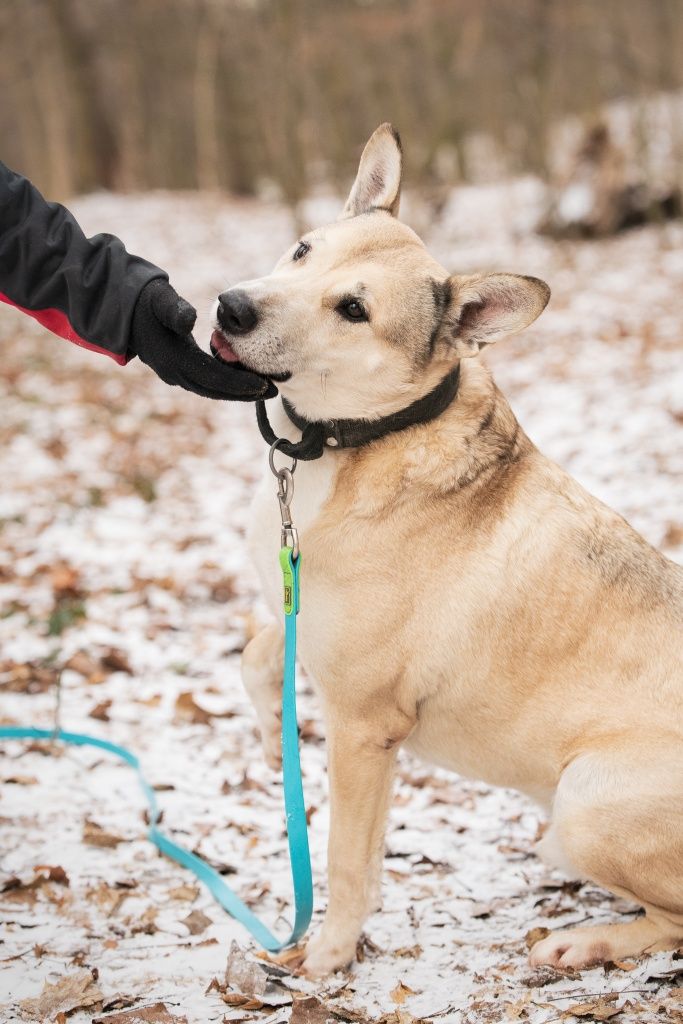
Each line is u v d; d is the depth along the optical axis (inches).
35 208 113.7
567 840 123.3
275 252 752.3
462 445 126.7
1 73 1066.7
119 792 165.6
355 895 124.2
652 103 768.3
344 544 123.8
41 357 525.0
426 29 967.6
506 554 126.2
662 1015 108.4
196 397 459.8
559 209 697.6
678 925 124.0
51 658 211.5
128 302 111.4
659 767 119.8
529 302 119.6
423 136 962.7
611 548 131.0
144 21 1095.6
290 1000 114.3
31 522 300.0
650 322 469.4
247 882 142.9
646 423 330.3
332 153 986.7
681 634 127.3
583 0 819.4
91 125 1080.8
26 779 166.7
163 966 121.6
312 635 125.6
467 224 799.7
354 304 120.4
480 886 142.3
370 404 123.6
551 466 136.0
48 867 140.4
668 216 700.0
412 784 170.1
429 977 120.9
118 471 351.3
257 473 345.4
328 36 947.3
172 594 248.8
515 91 938.1
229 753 178.1
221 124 1090.7
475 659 125.3
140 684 205.3
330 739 127.8
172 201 1001.5
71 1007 111.4
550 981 118.2
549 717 126.4
